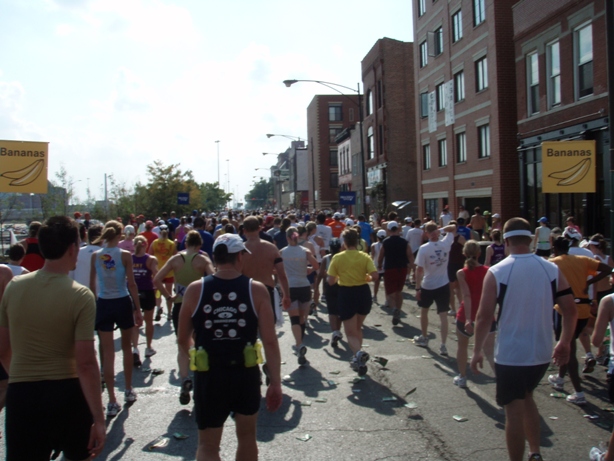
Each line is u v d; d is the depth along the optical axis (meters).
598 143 17.02
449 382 7.30
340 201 30.34
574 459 4.94
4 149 11.86
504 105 24.03
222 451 5.21
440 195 31.39
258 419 6.05
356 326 7.88
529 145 20.81
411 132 41.56
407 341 9.71
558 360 4.58
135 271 8.80
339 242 10.10
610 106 10.11
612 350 4.83
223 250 4.02
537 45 19.86
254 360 3.89
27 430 3.41
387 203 41.34
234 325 3.92
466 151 27.69
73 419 3.50
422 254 8.78
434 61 31.53
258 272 7.36
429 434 5.56
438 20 30.72
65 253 3.58
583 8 17.16
